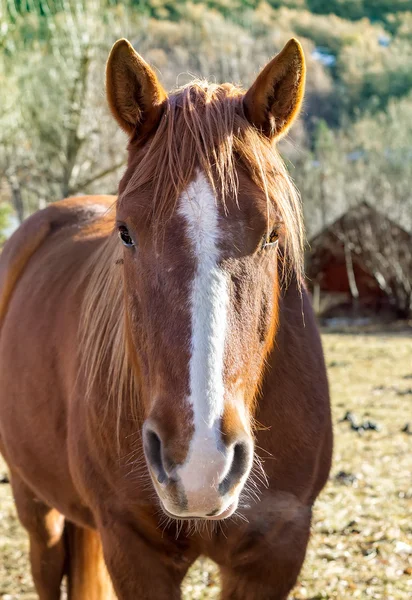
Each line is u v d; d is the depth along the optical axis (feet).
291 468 7.20
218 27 101.81
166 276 5.68
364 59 167.12
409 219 90.48
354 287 73.46
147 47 59.93
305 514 7.42
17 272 11.39
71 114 52.95
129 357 6.82
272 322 6.56
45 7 51.88
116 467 7.23
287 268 7.40
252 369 6.01
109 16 54.24
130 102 6.57
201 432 5.29
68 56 52.80
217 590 12.18
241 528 7.06
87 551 10.01
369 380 34.01
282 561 7.26
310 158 101.71
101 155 55.62
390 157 97.35
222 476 5.26
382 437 22.16
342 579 12.21
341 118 137.69
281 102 6.71
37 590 10.32
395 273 71.72
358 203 75.15
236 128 6.23
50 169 56.85
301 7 201.67
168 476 5.37
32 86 53.93
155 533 7.20
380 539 13.94
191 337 5.48
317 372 7.66
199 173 5.89
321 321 72.38
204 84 6.77
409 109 109.29
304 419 7.29
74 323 8.64
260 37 121.39
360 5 218.79
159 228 5.80
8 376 9.98
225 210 5.80
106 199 12.38
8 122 51.75
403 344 50.72
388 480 17.80
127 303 6.45
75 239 10.50
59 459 8.87
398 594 11.62
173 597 7.35
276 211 6.14
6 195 72.02
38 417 9.13
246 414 5.88
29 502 10.22
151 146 6.22
